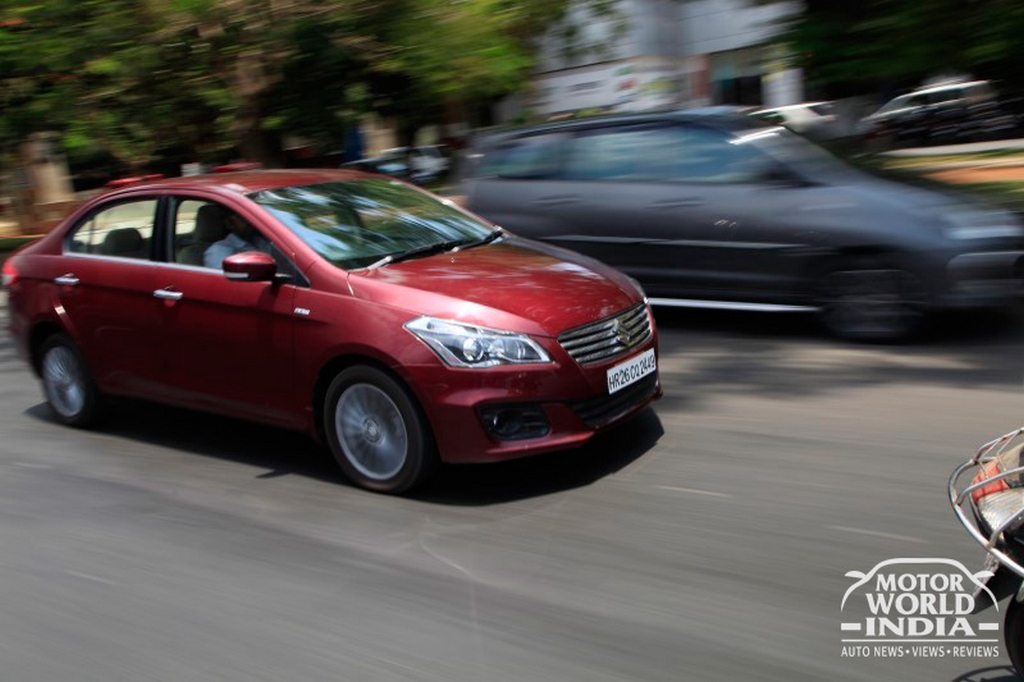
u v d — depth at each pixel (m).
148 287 5.63
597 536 4.28
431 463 4.74
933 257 6.72
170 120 15.77
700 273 7.67
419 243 5.55
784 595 3.68
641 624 3.54
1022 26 9.45
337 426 4.97
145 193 5.86
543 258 5.48
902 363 6.58
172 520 4.75
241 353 5.25
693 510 4.48
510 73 16.22
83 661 3.53
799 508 4.43
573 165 8.23
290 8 14.35
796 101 23.44
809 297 7.27
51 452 5.92
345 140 18.62
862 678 3.15
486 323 4.61
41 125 15.95
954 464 4.81
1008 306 6.97
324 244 5.22
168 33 14.21
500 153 8.66
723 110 7.84
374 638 3.56
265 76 15.61
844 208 7.03
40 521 4.84
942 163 17.92
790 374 6.54
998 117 22.28
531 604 3.73
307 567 4.16
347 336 4.78
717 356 7.12
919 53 10.02
